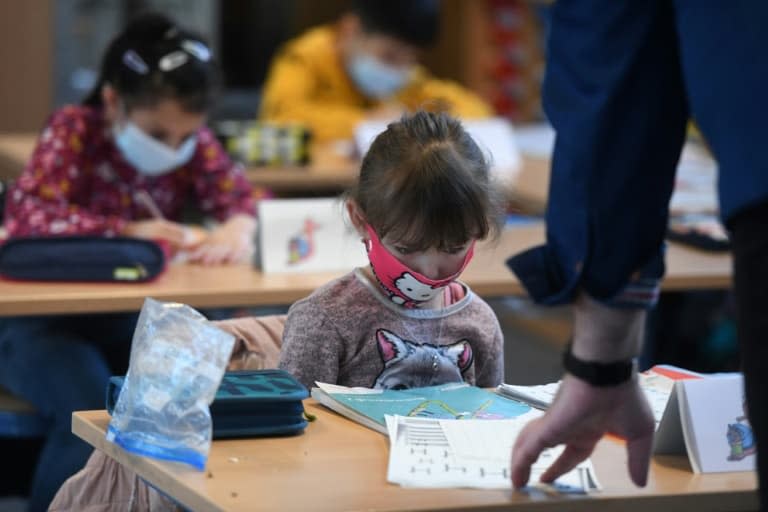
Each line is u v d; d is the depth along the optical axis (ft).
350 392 8.16
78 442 12.38
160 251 12.84
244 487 6.48
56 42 28.04
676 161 6.27
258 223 13.60
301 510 6.15
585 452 6.63
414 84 24.39
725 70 5.65
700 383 7.43
